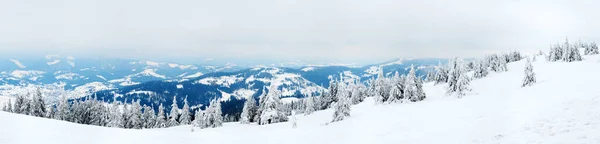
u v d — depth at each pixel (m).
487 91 45.75
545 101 24.34
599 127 14.30
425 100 50.47
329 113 61.53
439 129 21.48
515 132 16.58
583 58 63.78
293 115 45.00
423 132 21.45
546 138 14.49
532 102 25.59
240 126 62.06
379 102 55.97
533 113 20.23
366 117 40.97
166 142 20.48
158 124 79.19
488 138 16.58
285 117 62.22
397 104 51.78
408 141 19.50
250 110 70.81
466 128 20.05
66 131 19.80
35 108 67.56
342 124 36.00
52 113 71.25
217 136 25.11
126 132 22.19
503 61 70.88
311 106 72.75
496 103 30.03
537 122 17.50
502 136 16.38
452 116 26.44
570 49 64.56
